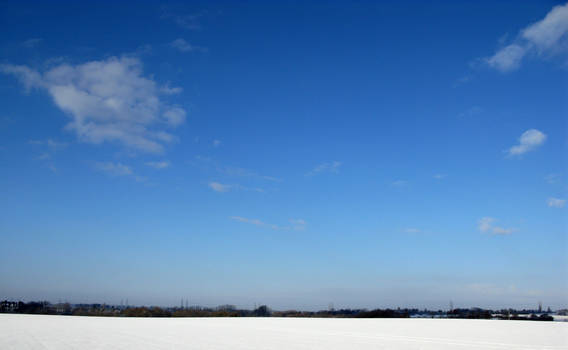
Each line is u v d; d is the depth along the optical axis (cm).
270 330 4903
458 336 4128
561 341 3588
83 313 10988
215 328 5203
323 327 5678
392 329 5291
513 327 5803
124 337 3638
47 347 2762
